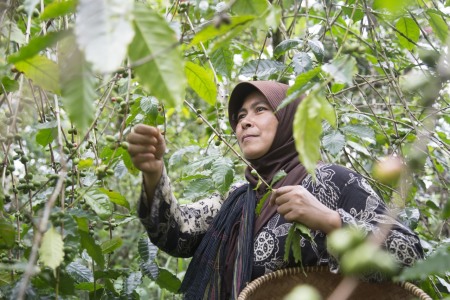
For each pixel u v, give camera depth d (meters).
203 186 2.07
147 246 2.05
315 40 2.15
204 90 1.61
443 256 0.91
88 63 1.00
